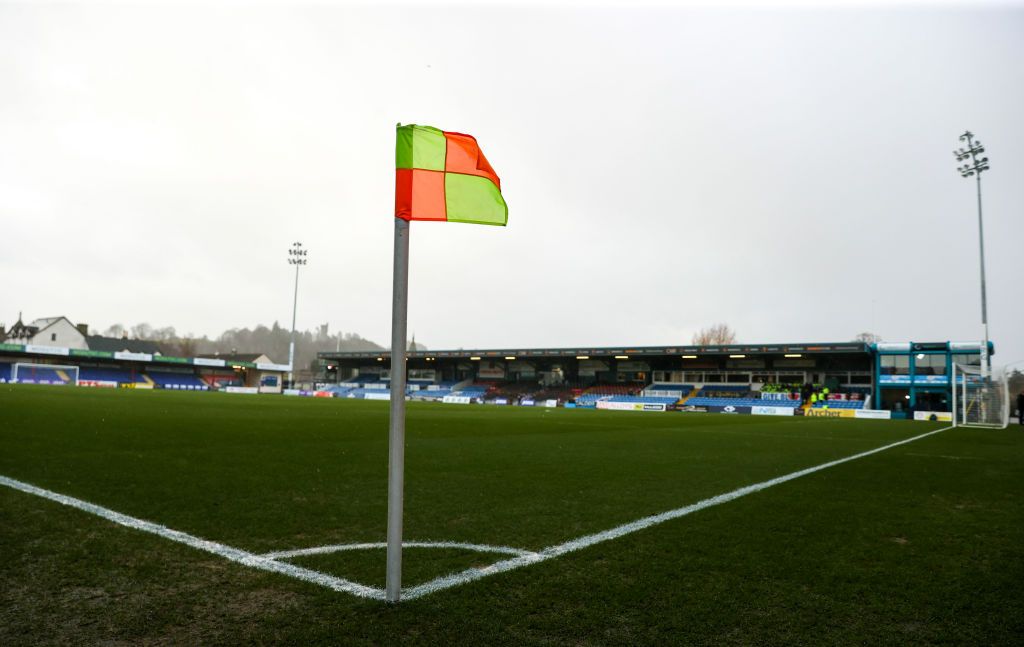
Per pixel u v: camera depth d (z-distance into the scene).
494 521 5.46
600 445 13.39
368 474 8.12
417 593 3.51
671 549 4.57
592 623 3.11
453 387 66.88
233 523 5.14
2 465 7.88
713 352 51.03
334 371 76.38
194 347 118.25
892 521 5.70
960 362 45.00
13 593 3.41
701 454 11.86
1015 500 6.93
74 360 64.19
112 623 3.03
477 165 3.63
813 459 11.37
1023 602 3.51
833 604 3.45
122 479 7.14
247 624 3.03
